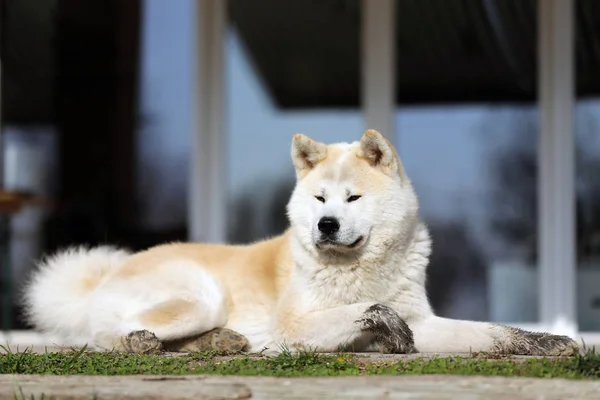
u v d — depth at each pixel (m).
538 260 12.91
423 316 7.93
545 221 12.89
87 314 8.30
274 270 8.29
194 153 13.61
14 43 14.44
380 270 7.78
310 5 13.52
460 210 13.11
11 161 14.34
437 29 13.22
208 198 13.54
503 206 13.03
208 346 7.88
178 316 7.86
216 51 13.58
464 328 7.74
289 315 7.83
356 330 7.34
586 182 12.90
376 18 13.19
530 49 13.09
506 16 13.16
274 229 13.38
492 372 6.04
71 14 14.30
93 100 14.23
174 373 6.31
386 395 5.37
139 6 14.07
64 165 14.22
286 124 13.48
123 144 14.07
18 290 13.65
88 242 13.99
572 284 12.74
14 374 6.39
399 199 7.80
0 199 12.43
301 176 8.12
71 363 6.73
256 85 13.58
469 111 13.14
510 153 13.05
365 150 7.89
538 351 7.39
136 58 14.06
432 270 13.12
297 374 6.04
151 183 13.89
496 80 13.12
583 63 12.97
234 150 13.57
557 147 12.86
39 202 14.06
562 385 5.48
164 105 13.89
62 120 14.28
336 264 7.76
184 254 8.60
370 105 13.20
